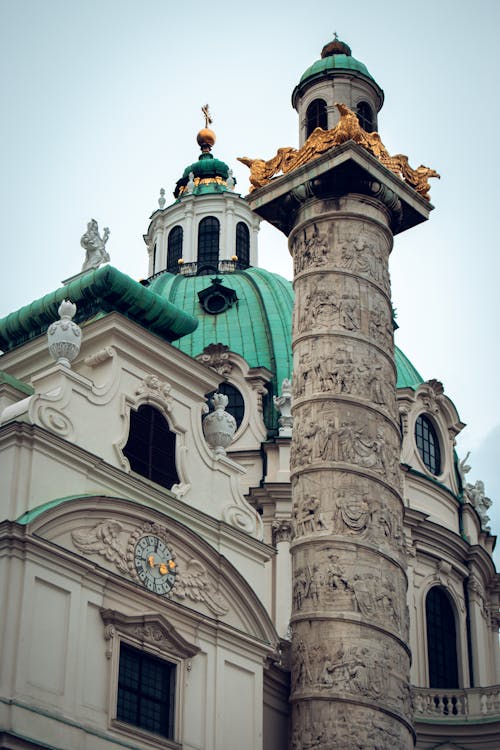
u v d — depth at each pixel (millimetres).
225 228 84500
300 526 43750
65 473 38875
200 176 89125
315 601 42469
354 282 46438
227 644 41219
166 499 41469
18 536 36531
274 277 76938
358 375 45281
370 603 42312
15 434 38031
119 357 42438
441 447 70250
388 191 47375
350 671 41281
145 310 46219
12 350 44688
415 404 69438
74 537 38250
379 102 50719
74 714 36219
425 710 55031
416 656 62250
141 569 39625
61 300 45781
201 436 44156
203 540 41344
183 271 82875
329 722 40844
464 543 66875
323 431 44438
